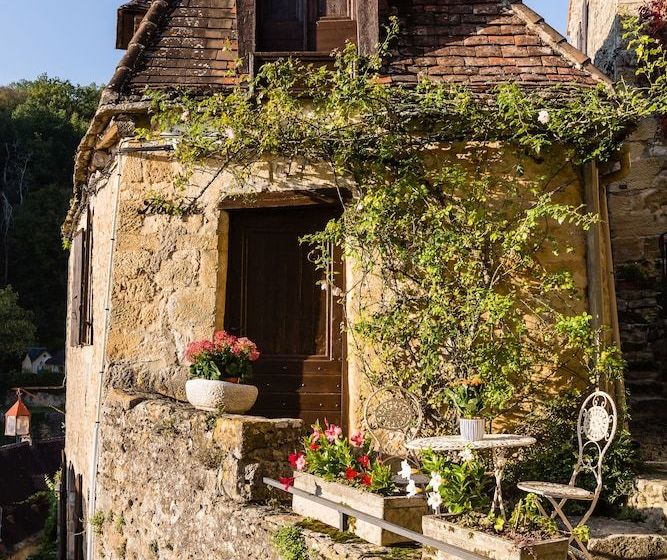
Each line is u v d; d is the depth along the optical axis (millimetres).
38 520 20203
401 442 6777
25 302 48688
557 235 7055
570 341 6508
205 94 7156
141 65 7426
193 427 5719
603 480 6242
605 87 7020
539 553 3473
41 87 59031
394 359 6824
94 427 8016
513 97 6570
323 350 7309
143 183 7344
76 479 9938
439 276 6660
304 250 7410
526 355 6836
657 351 8852
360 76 6812
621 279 9102
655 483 5961
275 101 6633
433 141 6918
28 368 44062
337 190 7051
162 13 7828
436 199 6934
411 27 7668
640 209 9164
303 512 4902
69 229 11945
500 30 7684
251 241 7441
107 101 7113
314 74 6812
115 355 7203
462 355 6578
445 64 7352
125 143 7355
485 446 4734
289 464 5301
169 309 7219
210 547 5270
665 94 6621
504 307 6336
